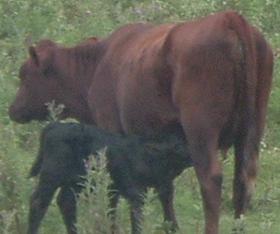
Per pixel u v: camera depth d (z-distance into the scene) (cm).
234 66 1662
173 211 1811
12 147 1905
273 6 2611
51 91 1970
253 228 1852
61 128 1730
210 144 1681
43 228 1783
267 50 1708
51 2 2561
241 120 1695
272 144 2169
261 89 1714
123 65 1812
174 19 2525
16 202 1789
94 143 1717
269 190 1991
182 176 1975
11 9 2530
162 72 1711
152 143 1717
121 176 1716
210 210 1680
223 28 1659
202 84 1667
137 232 1697
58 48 1975
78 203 1688
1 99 2184
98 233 1639
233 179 1833
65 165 1722
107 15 2550
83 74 1941
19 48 2362
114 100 1850
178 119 1717
